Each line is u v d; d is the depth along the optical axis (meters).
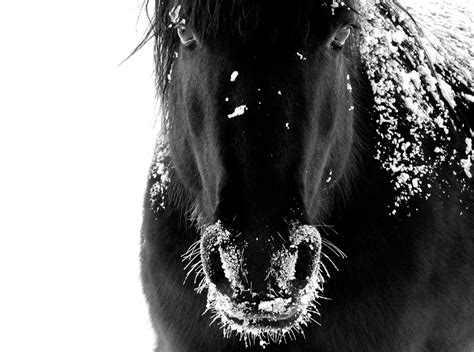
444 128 2.95
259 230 2.05
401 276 2.70
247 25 2.10
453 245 2.87
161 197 2.91
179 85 2.52
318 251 2.12
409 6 3.48
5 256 6.06
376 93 2.84
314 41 2.18
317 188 2.39
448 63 3.18
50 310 5.39
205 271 2.14
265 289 2.03
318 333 2.67
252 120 2.10
